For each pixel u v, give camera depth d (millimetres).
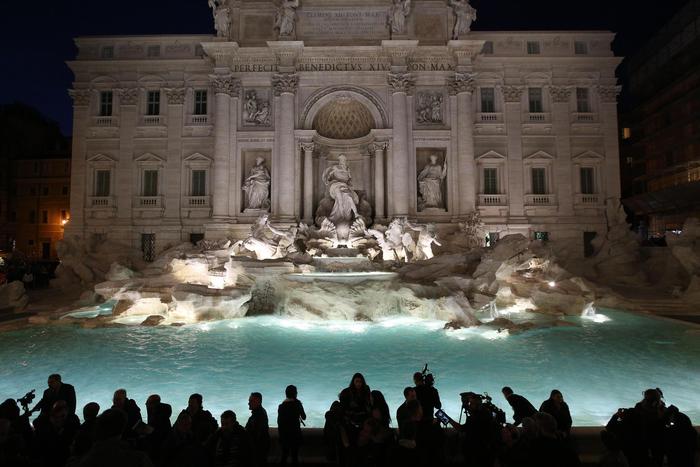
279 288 23281
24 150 55031
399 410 7055
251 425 6785
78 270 29047
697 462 7422
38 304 23734
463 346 15375
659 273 28250
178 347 15508
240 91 35062
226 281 23312
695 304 21859
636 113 50312
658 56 45156
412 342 16062
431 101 34938
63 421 6555
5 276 28141
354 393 7836
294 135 33969
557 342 15742
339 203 31766
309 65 34688
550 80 36844
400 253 28016
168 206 36500
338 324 19734
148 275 26469
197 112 37281
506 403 10328
